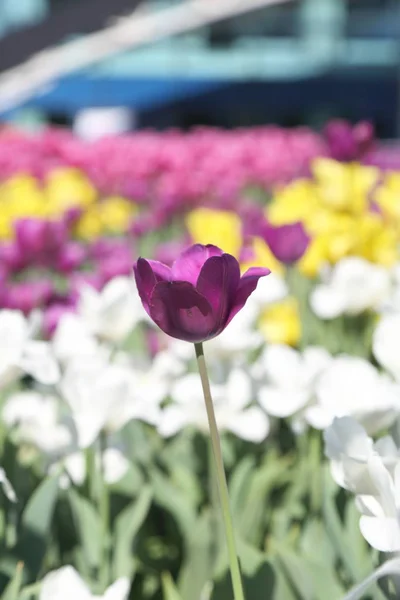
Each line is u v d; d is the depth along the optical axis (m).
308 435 1.35
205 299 0.81
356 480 0.84
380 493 0.83
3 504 1.12
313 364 1.22
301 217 2.37
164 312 0.82
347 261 1.67
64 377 1.12
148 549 1.26
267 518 1.25
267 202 5.09
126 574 1.11
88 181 4.74
